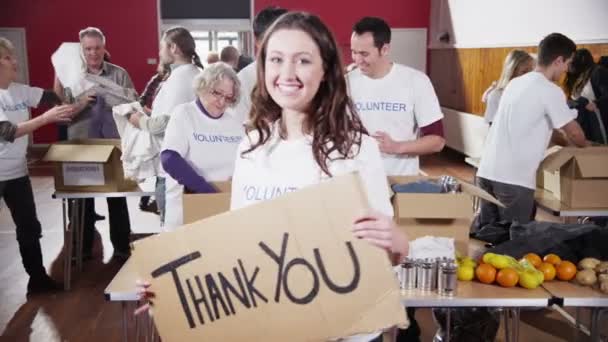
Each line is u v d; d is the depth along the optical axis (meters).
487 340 2.74
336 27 10.46
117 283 2.24
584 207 3.38
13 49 3.69
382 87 2.91
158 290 1.35
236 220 1.32
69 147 3.93
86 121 4.48
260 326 1.32
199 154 2.85
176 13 10.27
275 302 1.31
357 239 1.27
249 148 1.45
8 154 3.79
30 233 4.01
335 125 1.34
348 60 10.41
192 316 1.34
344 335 1.28
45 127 10.09
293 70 1.29
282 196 1.30
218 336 1.34
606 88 4.30
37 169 8.64
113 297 2.14
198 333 1.34
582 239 2.60
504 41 7.64
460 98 9.30
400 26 10.63
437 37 10.28
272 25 1.33
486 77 8.23
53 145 3.96
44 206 6.47
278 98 1.32
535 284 2.26
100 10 10.11
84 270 4.50
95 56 4.46
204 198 2.43
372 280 1.27
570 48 3.29
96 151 3.89
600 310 2.32
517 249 2.60
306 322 1.30
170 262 1.34
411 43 10.72
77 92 4.42
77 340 3.36
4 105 3.70
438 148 2.90
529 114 3.29
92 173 3.94
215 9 10.30
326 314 1.29
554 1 6.33
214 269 1.33
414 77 2.92
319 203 1.29
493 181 3.45
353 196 1.27
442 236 2.48
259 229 1.31
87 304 3.88
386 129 2.93
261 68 1.42
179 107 2.85
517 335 2.71
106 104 4.50
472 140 8.55
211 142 2.86
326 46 1.31
